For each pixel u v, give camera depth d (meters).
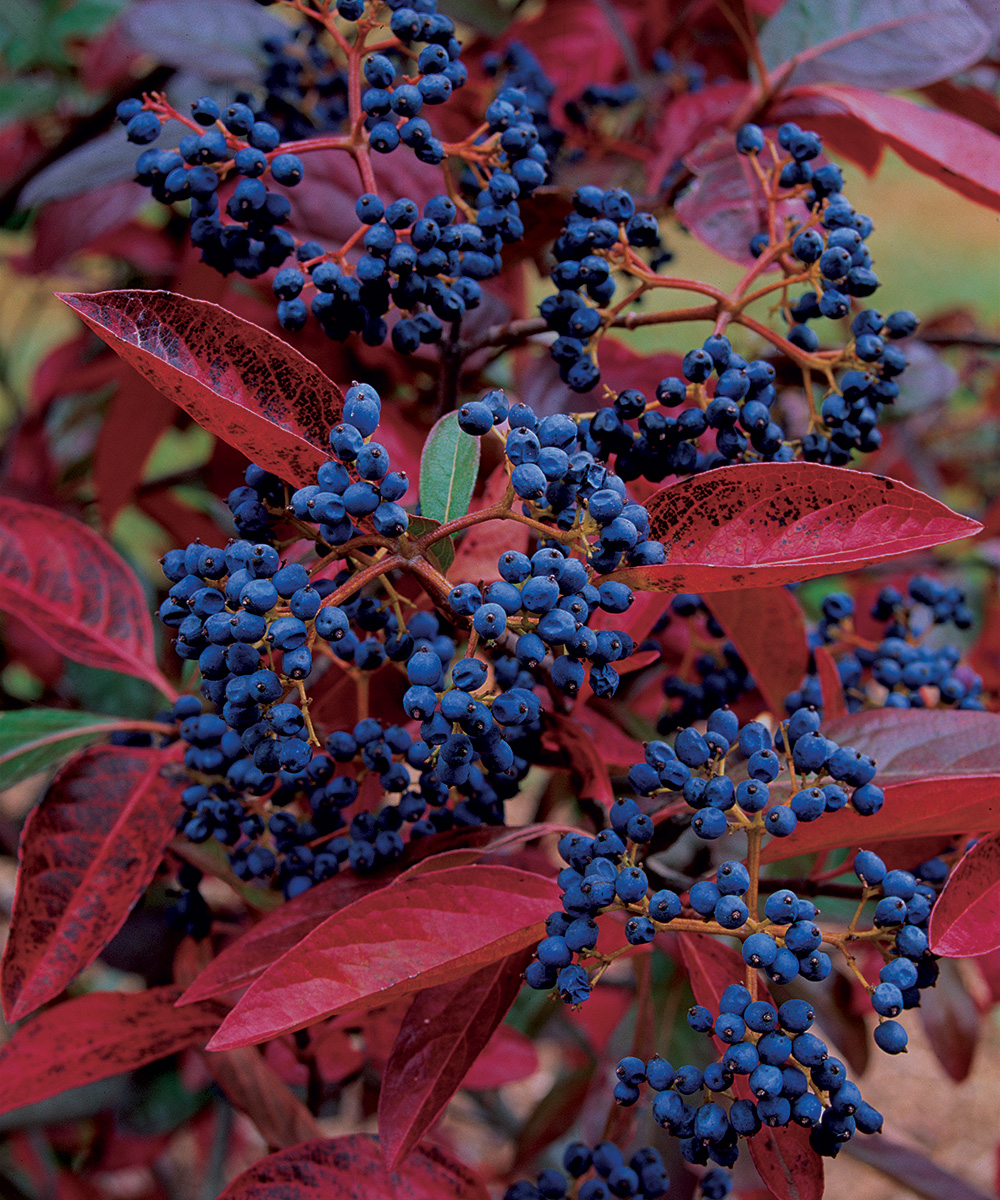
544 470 0.68
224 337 0.69
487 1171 1.81
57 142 1.20
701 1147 0.69
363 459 0.67
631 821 0.70
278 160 0.75
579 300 0.76
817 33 0.89
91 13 1.48
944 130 0.85
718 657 0.90
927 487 1.56
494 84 1.01
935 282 3.53
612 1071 1.04
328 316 0.75
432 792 0.74
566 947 0.69
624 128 1.21
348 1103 1.61
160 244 1.39
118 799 0.79
